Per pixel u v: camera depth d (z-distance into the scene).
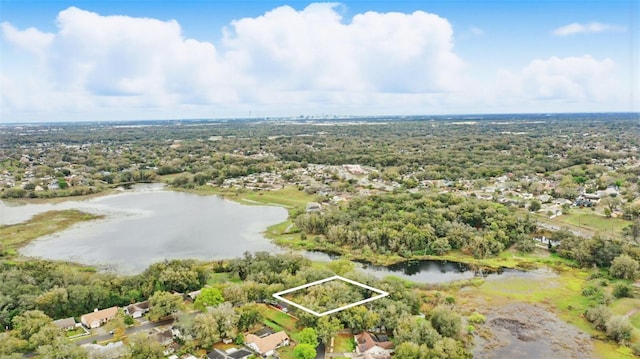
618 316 129.75
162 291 140.88
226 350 117.44
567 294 155.38
